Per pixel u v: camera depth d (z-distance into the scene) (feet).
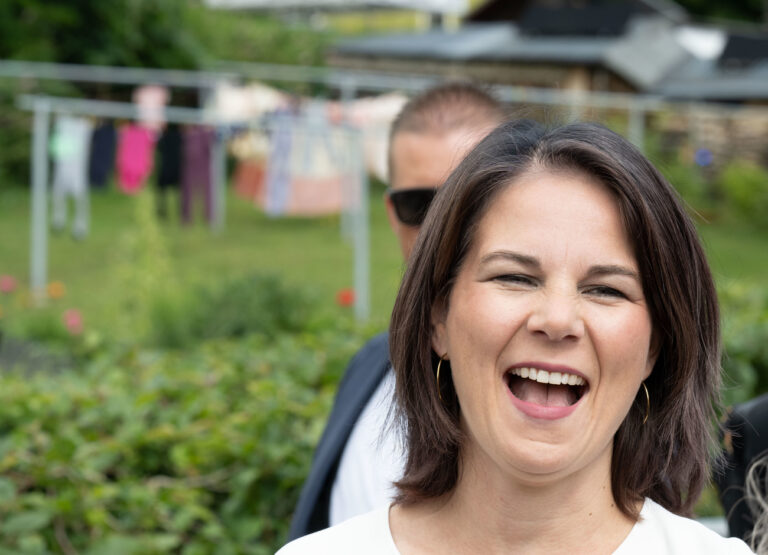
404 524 4.41
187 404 10.96
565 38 76.33
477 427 3.99
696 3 105.91
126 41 63.16
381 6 89.92
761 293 18.34
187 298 21.66
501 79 73.87
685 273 4.08
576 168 4.00
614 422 3.98
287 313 21.16
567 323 3.81
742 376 13.52
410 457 4.50
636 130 60.95
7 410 10.32
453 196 4.12
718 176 63.21
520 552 4.13
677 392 4.23
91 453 9.54
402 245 7.47
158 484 9.50
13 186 55.72
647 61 73.31
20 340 17.02
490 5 98.32
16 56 59.88
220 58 69.77
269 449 9.39
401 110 7.87
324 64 75.87
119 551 8.23
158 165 39.93
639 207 3.94
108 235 45.80
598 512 4.17
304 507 6.77
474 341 3.97
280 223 52.54
